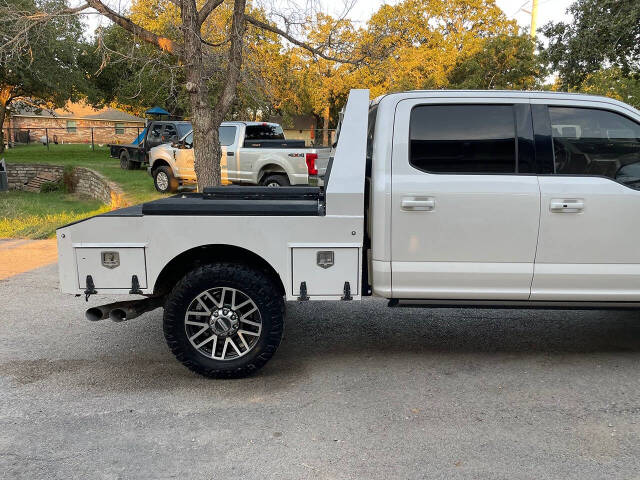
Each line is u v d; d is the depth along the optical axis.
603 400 3.80
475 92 4.12
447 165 4.09
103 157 28.58
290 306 6.14
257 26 9.62
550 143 4.07
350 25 9.98
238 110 14.80
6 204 17.27
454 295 4.14
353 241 3.96
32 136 44.16
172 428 3.46
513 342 4.96
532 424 3.47
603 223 4.01
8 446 3.25
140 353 4.76
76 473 2.98
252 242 3.96
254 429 3.44
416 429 3.42
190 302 4.00
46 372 4.36
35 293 6.61
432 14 30.50
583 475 2.93
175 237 3.95
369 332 5.27
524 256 4.06
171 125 19.48
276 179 12.33
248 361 4.08
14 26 8.98
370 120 4.64
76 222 3.95
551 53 16.88
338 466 3.03
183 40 9.30
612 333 5.18
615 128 4.09
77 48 26.91
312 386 4.07
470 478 2.91
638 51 15.67
